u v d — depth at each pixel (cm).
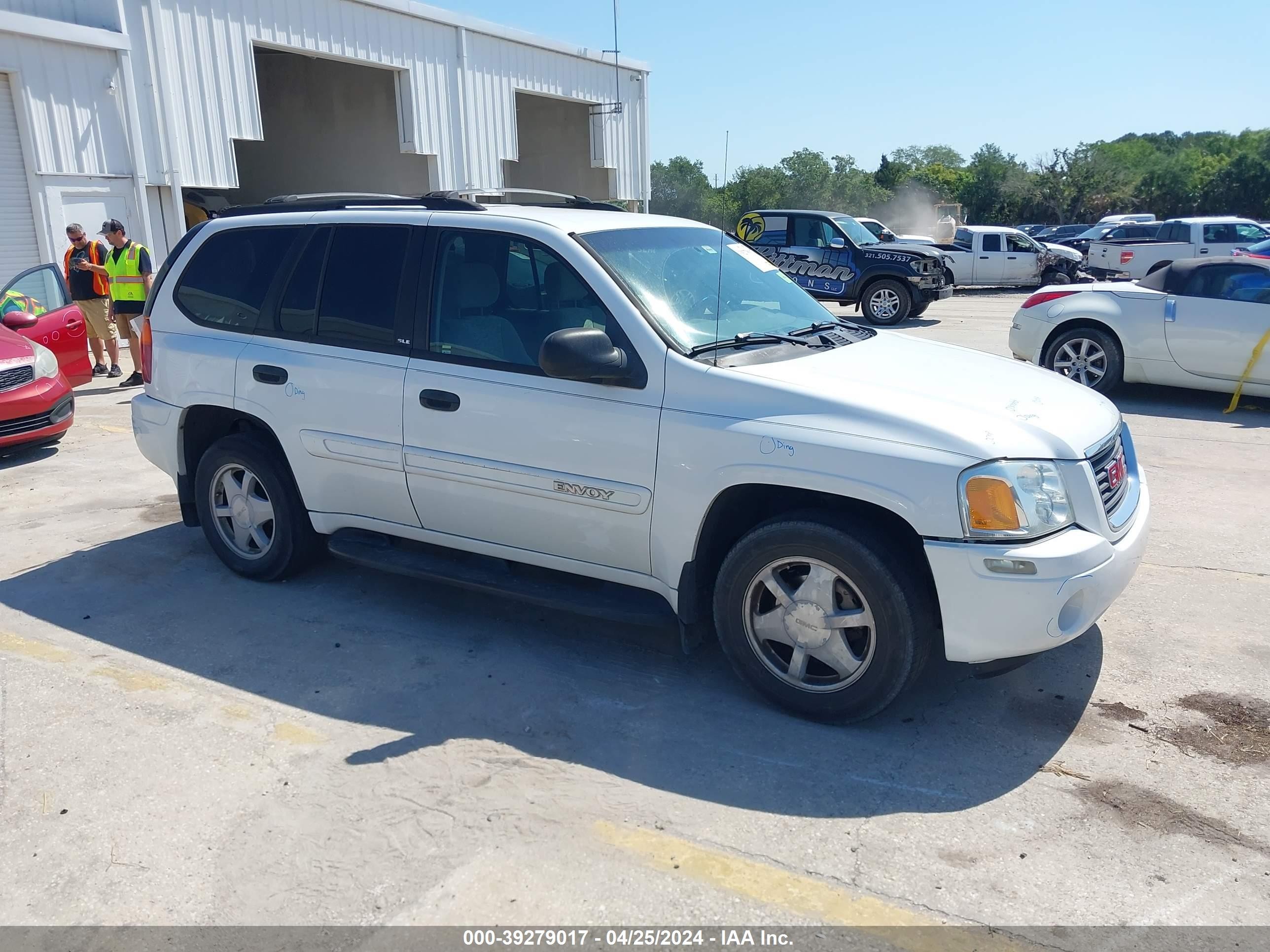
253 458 489
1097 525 348
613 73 2333
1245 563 529
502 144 2017
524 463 399
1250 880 282
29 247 1275
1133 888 279
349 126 2094
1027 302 1023
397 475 437
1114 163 7388
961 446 331
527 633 455
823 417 348
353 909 273
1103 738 359
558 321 397
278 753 352
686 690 399
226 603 489
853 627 355
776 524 360
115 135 1348
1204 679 402
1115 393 1004
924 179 8162
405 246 440
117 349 1155
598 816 315
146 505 654
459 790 329
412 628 459
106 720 376
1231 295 889
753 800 323
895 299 1734
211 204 1880
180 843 302
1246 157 7356
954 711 380
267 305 480
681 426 364
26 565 542
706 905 273
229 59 1477
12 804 322
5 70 1209
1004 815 313
